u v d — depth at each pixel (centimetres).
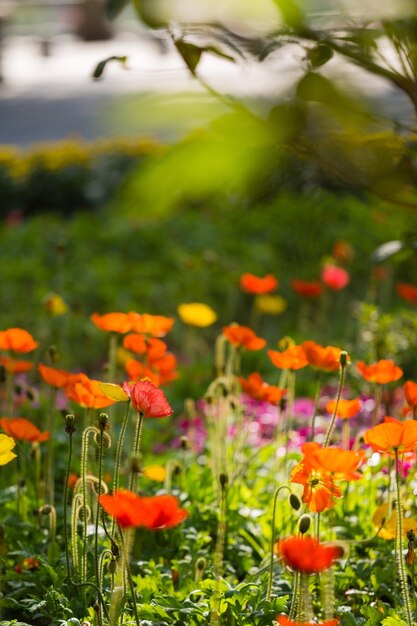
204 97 148
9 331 442
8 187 1470
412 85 218
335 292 1012
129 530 287
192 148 163
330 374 787
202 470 507
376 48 210
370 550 410
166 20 158
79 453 531
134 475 323
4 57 3241
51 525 393
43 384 748
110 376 471
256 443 612
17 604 358
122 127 139
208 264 1056
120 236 1172
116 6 187
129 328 444
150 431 655
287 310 1025
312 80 162
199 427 677
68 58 3384
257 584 356
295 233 1093
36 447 472
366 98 166
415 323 681
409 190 262
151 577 384
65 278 1041
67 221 1377
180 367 815
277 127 164
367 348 702
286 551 245
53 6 3572
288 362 414
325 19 193
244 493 471
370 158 189
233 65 219
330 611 298
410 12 173
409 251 364
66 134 2125
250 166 167
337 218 1084
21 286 1043
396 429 291
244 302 1030
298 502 305
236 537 436
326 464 274
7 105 2553
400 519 303
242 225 1142
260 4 155
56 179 1459
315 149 181
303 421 675
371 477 466
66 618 346
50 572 368
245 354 865
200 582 347
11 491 487
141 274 1064
